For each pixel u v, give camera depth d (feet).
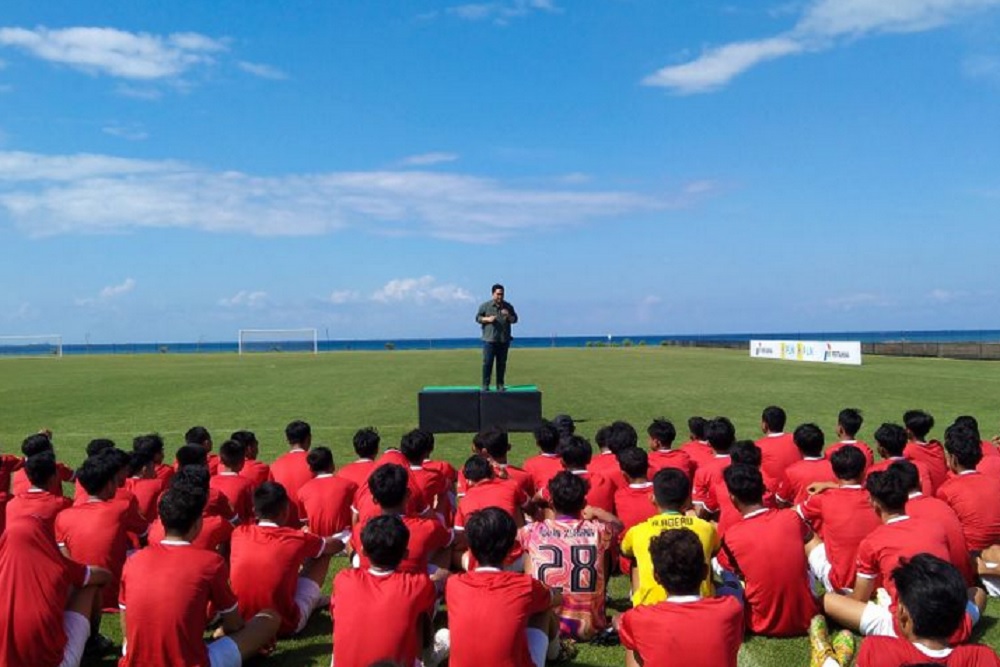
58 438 46.11
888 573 14.83
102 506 17.30
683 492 15.72
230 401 65.87
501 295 49.80
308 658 15.70
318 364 132.36
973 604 15.97
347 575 13.06
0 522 20.01
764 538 15.89
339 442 43.96
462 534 19.01
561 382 80.64
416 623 12.76
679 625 11.51
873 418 48.98
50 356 204.33
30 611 13.25
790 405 56.18
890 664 10.06
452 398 47.03
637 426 47.47
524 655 12.46
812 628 14.73
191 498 14.19
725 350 190.60
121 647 16.61
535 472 23.58
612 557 18.69
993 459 22.43
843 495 17.49
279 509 16.52
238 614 14.62
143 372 110.83
